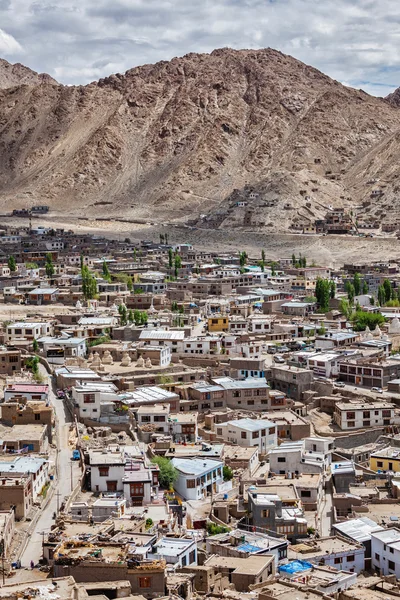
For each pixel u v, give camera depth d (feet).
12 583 383.65
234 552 433.48
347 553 451.12
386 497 545.85
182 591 383.86
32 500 495.82
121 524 446.60
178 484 541.75
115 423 650.43
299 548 456.86
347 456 634.02
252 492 513.45
